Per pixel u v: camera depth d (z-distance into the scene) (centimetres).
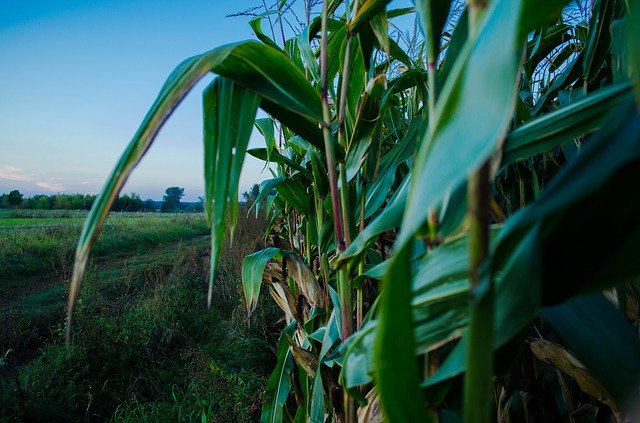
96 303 358
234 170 51
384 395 29
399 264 27
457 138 22
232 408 224
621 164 20
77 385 262
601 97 39
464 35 54
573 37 112
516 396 96
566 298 28
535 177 96
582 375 67
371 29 77
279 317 357
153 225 1242
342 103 77
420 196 23
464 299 36
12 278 590
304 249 171
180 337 328
